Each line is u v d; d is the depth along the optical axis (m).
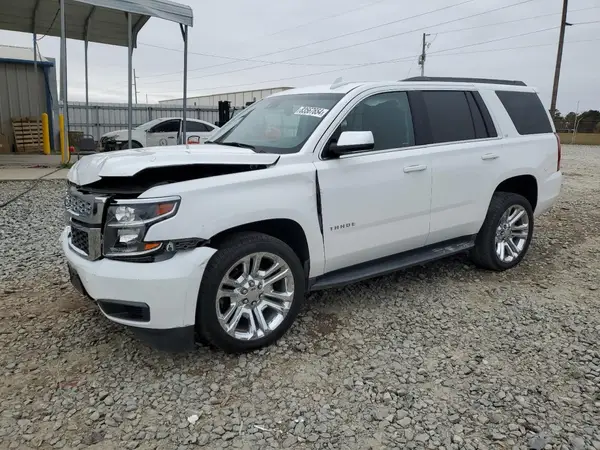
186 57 11.68
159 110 28.00
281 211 3.49
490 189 4.96
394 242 4.32
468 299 4.57
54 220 7.38
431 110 4.62
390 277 5.12
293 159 3.67
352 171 3.92
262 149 3.95
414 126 4.46
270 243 3.47
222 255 3.26
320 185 3.73
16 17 13.82
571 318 4.17
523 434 2.71
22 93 19.19
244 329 3.53
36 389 3.07
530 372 3.33
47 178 11.11
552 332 3.92
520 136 5.32
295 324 3.99
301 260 3.83
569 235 6.92
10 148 19.02
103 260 3.14
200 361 3.43
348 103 4.04
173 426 2.76
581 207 9.04
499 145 5.04
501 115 5.18
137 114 27.31
